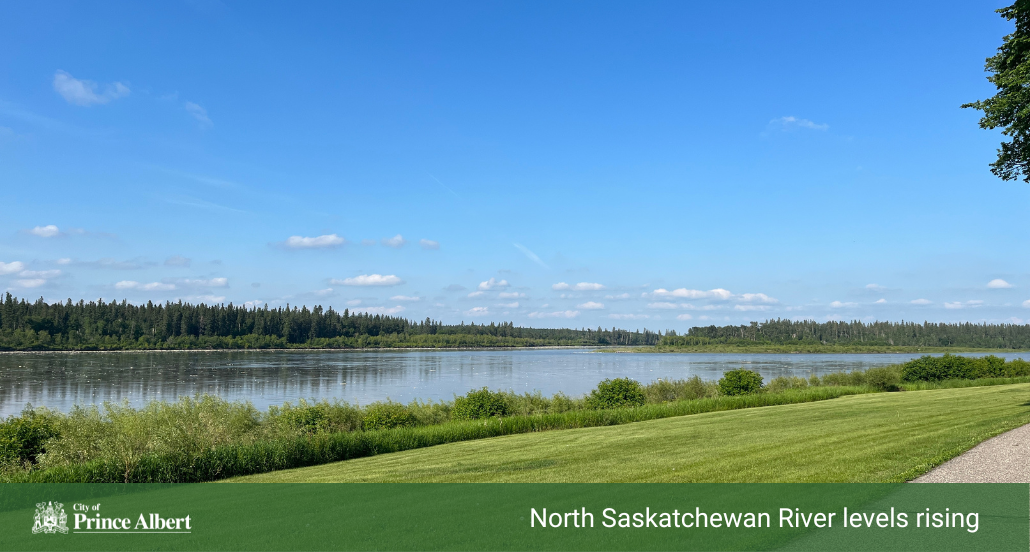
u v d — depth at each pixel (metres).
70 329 174.75
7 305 167.88
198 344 186.00
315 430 27.81
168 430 20.31
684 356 186.00
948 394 34.56
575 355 195.12
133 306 194.12
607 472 14.24
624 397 36.78
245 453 19.92
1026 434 14.98
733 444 17.69
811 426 21.19
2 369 96.12
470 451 20.97
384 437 24.36
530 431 29.17
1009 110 18.25
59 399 56.12
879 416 23.23
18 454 20.52
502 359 155.38
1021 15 18.23
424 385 72.56
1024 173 19.83
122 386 69.06
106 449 18.81
